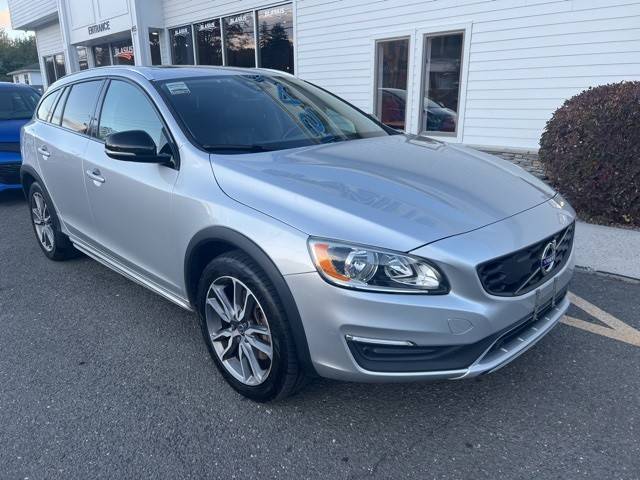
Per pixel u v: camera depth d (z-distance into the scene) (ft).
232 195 8.82
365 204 7.97
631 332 11.11
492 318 7.43
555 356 10.29
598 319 11.71
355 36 30.55
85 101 13.57
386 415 8.81
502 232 7.80
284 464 7.82
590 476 7.36
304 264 7.59
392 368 7.50
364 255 7.30
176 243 9.92
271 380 8.55
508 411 8.79
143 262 11.33
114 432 8.61
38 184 15.46
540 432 8.27
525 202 8.89
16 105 26.86
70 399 9.51
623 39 21.43
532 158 24.80
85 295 14.05
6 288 14.67
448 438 8.23
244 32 38.73
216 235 8.77
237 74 12.85
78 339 11.69
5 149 23.97
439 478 7.45
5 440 8.49
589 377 9.60
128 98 11.87
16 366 10.66
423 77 28.22
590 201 18.53
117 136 10.01
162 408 9.18
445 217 7.87
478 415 8.72
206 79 12.04
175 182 9.86
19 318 12.78
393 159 10.07
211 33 41.88
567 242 9.14
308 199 8.14
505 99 25.26
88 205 12.85
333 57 32.12
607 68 22.07
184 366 10.50
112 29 48.47
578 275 14.20
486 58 25.38
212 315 9.58
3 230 20.68
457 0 25.70
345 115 13.05
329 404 9.12
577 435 8.16
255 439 8.36
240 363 9.24
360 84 31.14
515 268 7.75
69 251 16.37
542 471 7.49
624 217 18.25
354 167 9.38
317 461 7.86
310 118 12.01
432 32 26.99
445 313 7.21
